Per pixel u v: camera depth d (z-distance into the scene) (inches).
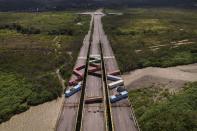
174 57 4840.1
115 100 2910.9
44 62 4478.3
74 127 2474.2
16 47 5590.6
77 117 2620.6
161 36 6599.4
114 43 5743.1
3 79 3681.1
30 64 4333.2
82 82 3486.7
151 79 3836.1
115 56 4712.1
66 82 3627.0
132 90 3449.8
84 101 2866.6
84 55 4795.8
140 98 3179.1
